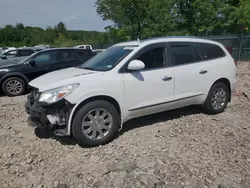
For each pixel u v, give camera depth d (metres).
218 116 5.47
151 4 26.25
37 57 8.65
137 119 5.27
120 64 4.32
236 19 26.30
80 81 3.94
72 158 3.74
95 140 4.05
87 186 3.10
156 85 4.55
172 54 4.84
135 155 3.79
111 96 4.12
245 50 17.20
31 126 5.05
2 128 5.01
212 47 5.49
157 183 3.11
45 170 3.46
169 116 5.44
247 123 5.07
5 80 8.11
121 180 3.19
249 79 10.17
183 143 4.18
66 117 3.87
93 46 38.50
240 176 3.26
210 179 3.19
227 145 4.10
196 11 27.67
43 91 3.93
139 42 4.70
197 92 5.13
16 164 3.61
